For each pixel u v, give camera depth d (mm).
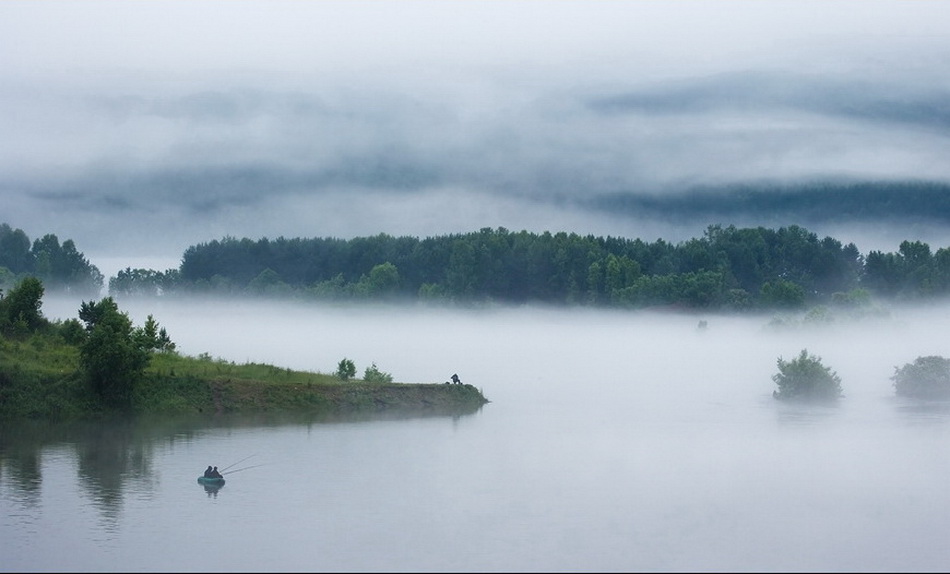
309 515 63375
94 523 60688
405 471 76938
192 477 72688
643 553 57125
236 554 55406
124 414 95125
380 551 56469
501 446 89438
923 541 60438
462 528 61406
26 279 115438
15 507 63781
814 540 60156
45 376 94875
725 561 56031
